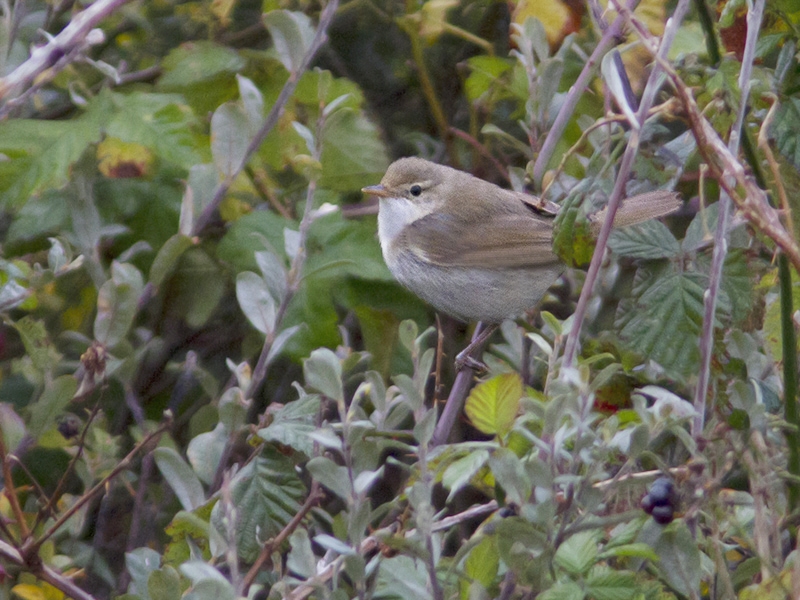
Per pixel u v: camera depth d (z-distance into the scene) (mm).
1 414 7359
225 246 9312
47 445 7547
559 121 8445
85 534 10312
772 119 6953
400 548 5270
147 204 9633
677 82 5664
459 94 12883
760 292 7133
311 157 7789
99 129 8930
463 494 10289
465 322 11742
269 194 10141
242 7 12633
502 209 10555
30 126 8906
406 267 10695
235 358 11586
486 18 12547
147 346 9578
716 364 6555
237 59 10008
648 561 5934
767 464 5887
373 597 6125
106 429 9633
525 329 9023
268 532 6980
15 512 6762
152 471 10570
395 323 9633
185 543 6902
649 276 6980
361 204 12141
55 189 9398
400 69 12992
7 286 7520
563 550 5312
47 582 6980
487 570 5566
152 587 5562
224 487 5914
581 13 9875
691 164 8289
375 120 12117
